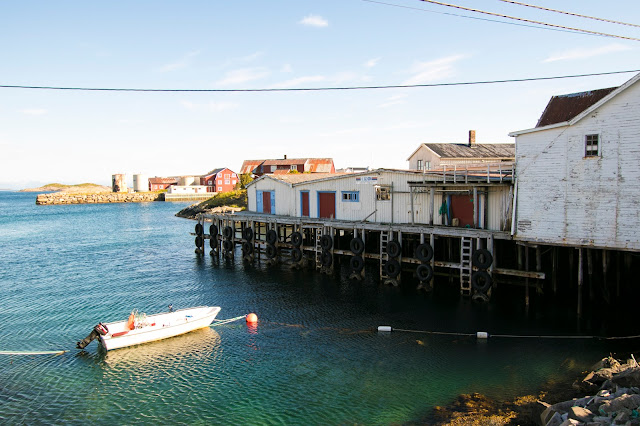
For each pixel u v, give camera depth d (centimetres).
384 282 2806
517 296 2442
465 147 4794
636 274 2372
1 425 1381
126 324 2053
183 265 3775
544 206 2086
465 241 2422
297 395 1515
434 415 1352
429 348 1861
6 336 2130
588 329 1970
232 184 13812
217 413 1421
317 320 2250
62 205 12850
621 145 1855
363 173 3095
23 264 3919
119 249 4706
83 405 1495
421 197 2834
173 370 1738
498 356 1758
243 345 1966
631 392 1219
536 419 1245
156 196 14075
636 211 1839
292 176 3950
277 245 3556
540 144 2081
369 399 1470
